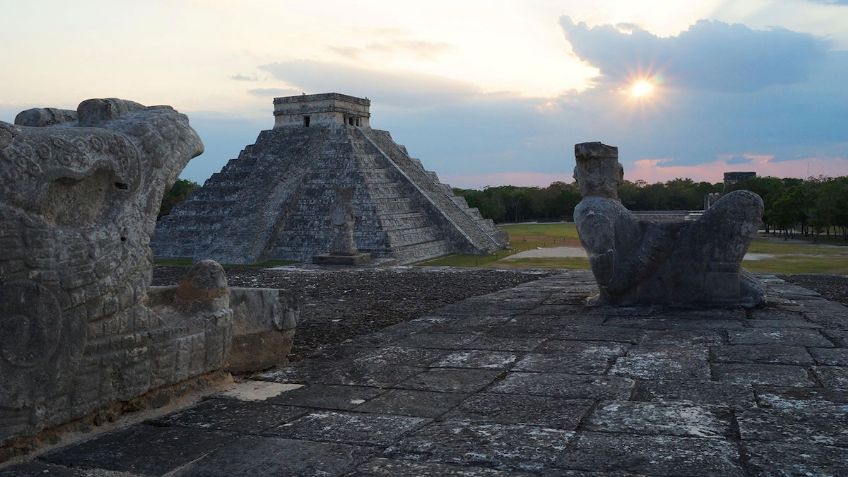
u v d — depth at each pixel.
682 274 10.24
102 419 5.15
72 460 4.50
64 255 4.74
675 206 91.31
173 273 18.22
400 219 48.69
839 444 4.50
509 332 8.80
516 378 6.45
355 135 58.91
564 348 7.72
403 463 4.36
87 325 4.96
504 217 107.31
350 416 5.40
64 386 4.81
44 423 4.67
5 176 4.38
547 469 4.19
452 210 55.66
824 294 12.24
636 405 5.45
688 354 7.23
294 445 4.76
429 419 5.27
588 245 10.45
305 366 7.23
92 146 4.96
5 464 4.40
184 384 5.96
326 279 16.45
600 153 10.63
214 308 6.29
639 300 10.44
